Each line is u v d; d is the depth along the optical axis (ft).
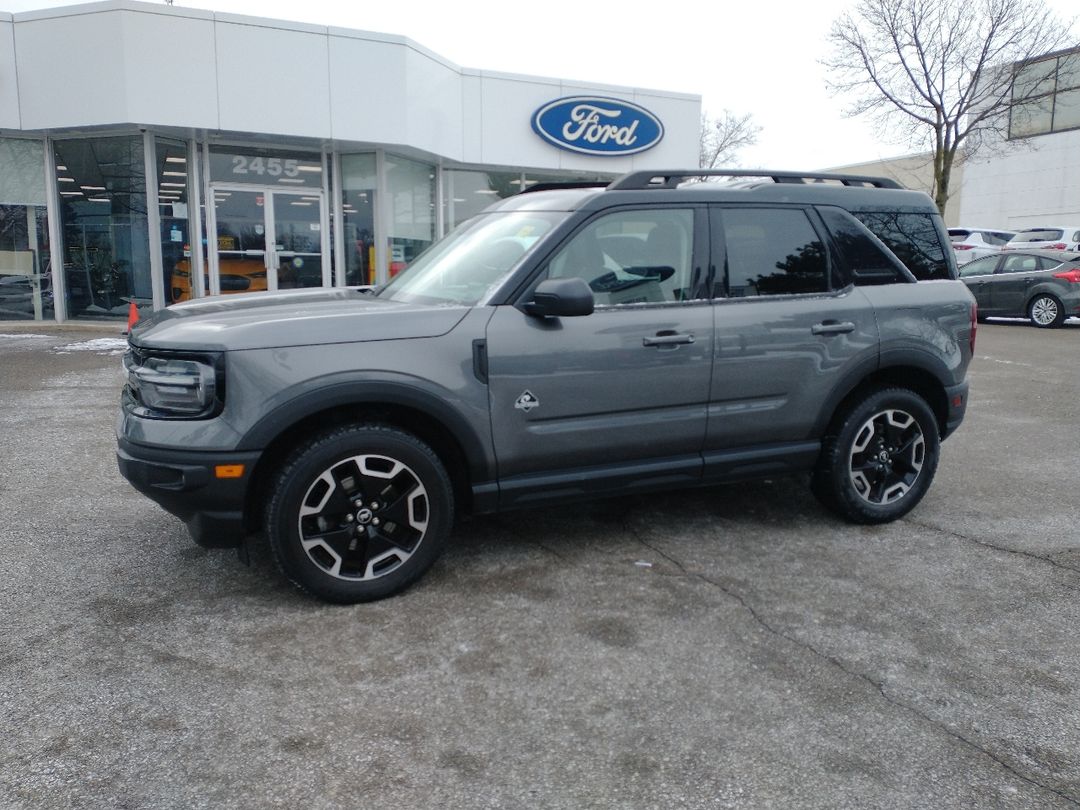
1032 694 9.93
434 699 9.72
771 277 14.55
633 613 11.96
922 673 10.38
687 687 10.01
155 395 11.55
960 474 19.63
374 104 47.88
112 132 46.68
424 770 8.44
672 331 13.55
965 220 124.77
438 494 12.41
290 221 51.37
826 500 15.67
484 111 54.54
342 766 8.50
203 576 13.23
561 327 12.90
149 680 10.09
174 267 48.85
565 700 9.71
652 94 59.16
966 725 9.29
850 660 10.68
